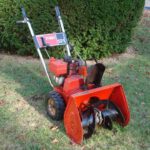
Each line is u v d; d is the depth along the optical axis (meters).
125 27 4.00
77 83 2.44
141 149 2.24
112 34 3.89
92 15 3.62
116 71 3.61
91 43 3.77
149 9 6.61
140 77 3.48
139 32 5.05
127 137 2.37
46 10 3.58
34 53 3.83
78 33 3.68
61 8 3.56
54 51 3.75
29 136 2.33
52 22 3.62
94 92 2.26
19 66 3.61
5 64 3.65
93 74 2.39
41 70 3.51
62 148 2.21
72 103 2.19
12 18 3.70
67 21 3.60
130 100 2.92
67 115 2.28
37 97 2.88
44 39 2.71
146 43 4.64
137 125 2.53
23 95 2.92
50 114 2.55
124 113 2.38
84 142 2.27
